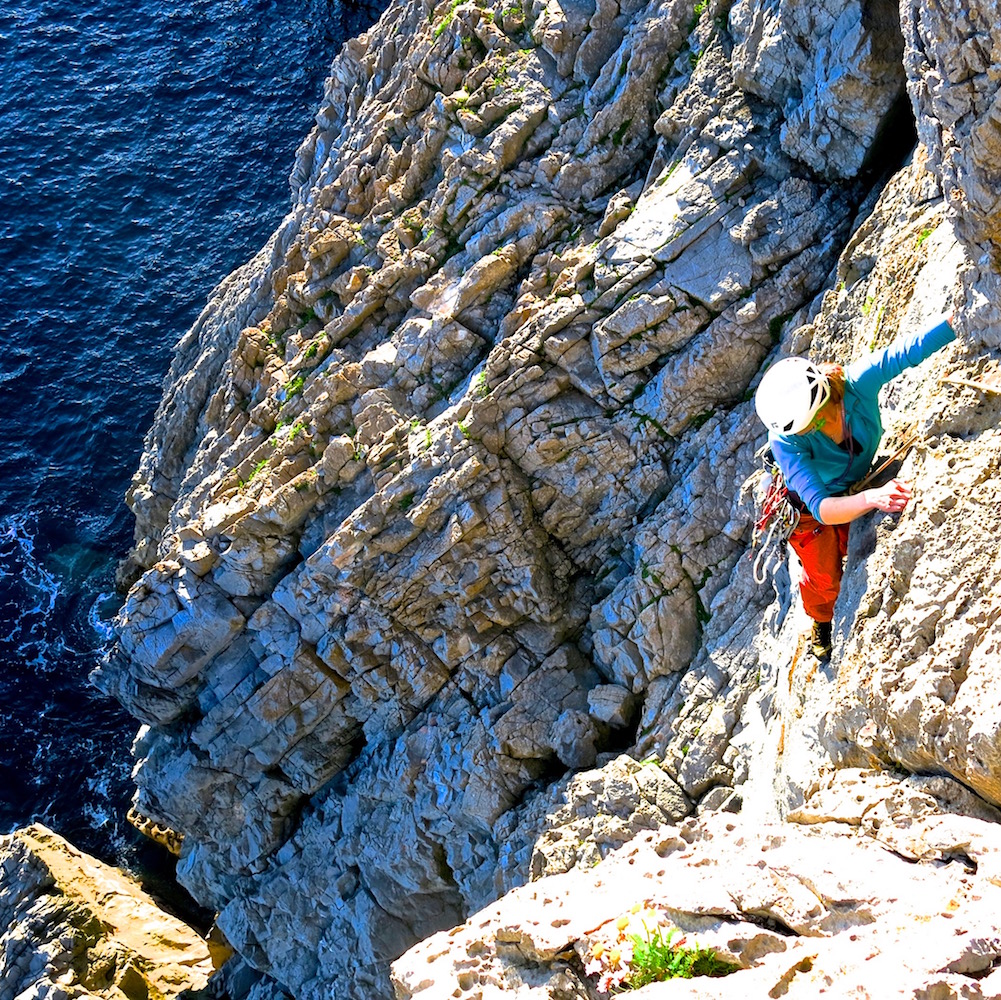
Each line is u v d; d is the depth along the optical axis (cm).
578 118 2041
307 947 2208
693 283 1736
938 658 801
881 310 1285
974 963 617
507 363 1866
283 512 2044
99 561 3369
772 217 1692
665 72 1908
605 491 1859
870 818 792
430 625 1986
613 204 1908
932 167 895
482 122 2111
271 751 2159
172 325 3834
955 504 832
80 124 4341
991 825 725
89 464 3566
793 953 664
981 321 865
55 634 3231
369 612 1992
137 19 4662
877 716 855
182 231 4050
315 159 2859
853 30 1464
